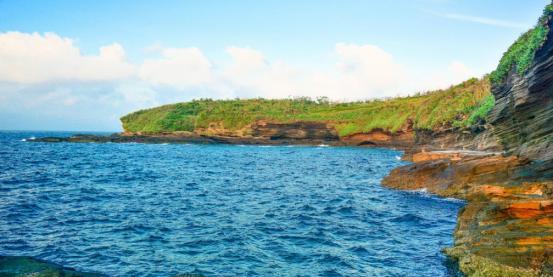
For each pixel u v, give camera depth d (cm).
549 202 1361
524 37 2766
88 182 3098
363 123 10950
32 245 1407
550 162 2002
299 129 11281
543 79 2173
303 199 2478
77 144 10219
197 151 8356
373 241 1533
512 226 1317
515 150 2494
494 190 2009
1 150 7000
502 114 2758
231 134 11700
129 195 2509
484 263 1120
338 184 3259
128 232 1600
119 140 11350
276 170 4500
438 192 2544
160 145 10838
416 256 1354
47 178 3278
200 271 1195
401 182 2928
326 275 1181
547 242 1154
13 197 2314
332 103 15812
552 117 2153
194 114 14562
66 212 1947
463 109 5781
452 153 4016
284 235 1605
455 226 1672
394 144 9675
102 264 1241
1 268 1110
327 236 1595
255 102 15912
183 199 2405
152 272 1180
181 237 1545
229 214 1984
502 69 2823
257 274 1180
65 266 1211
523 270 1034
